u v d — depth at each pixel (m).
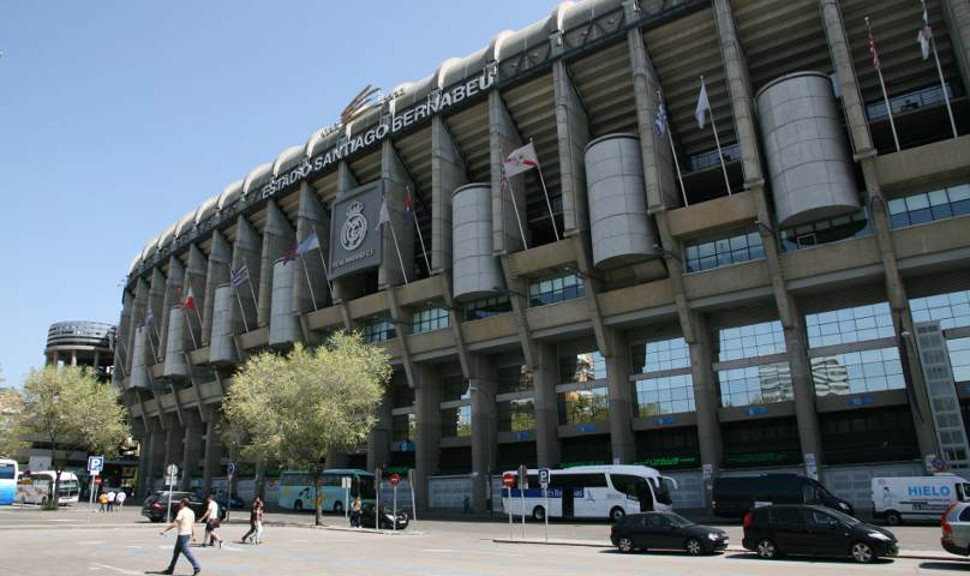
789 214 37.12
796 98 37.78
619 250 41.78
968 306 36.00
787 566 17.52
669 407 44.09
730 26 40.25
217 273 75.31
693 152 48.09
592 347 48.53
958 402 35.03
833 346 39.28
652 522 21.95
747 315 42.41
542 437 46.94
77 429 54.62
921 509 29.17
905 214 36.75
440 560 19.59
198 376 75.81
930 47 39.53
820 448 37.88
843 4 39.28
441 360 54.62
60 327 131.38
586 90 47.88
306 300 61.75
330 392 41.12
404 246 56.19
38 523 36.88
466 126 53.12
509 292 47.44
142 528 34.47
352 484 51.75
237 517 47.84
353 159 59.94
